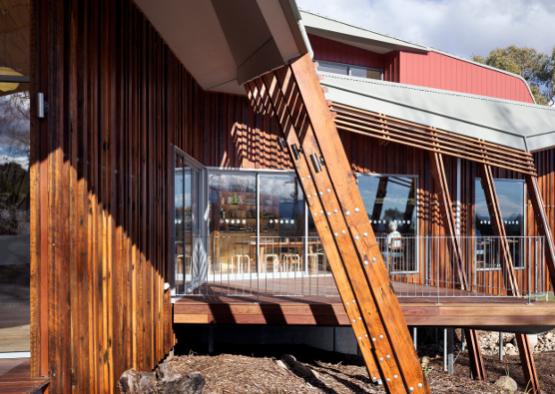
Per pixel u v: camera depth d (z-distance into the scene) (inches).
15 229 179.5
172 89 264.2
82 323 144.0
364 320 196.4
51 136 132.2
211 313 260.7
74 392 137.6
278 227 376.5
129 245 188.4
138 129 204.2
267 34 182.2
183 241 301.0
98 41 161.6
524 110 406.0
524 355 335.9
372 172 399.2
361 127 348.8
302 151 201.5
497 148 372.2
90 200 152.0
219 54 271.6
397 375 195.6
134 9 201.9
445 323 271.9
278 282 347.3
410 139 358.9
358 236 191.5
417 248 406.9
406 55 486.3
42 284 131.5
